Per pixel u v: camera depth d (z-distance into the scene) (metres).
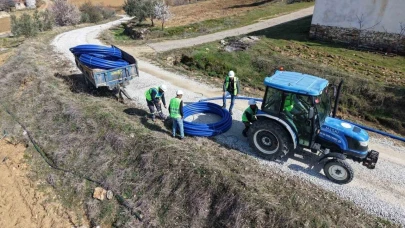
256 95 14.42
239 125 11.52
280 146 8.80
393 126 12.16
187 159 8.96
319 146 8.63
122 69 12.86
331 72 15.19
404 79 14.40
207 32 25.75
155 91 10.81
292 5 35.41
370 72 15.32
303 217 7.19
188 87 15.15
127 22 37.06
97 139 10.55
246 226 7.22
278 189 8.13
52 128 11.79
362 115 13.12
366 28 18.33
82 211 8.89
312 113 7.73
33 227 8.65
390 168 9.20
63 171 10.09
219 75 16.88
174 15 35.84
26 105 13.64
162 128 11.09
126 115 11.95
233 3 43.78
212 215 7.84
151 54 20.17
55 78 15.48
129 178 9.22
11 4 64.06
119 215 8.51
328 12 19.52
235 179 8.22
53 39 26.05
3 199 9.61
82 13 42.66
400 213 7.59
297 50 18.86
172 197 8.42
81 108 12.04
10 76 16.06
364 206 7.79
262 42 20.53
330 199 7.96
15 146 11.74
